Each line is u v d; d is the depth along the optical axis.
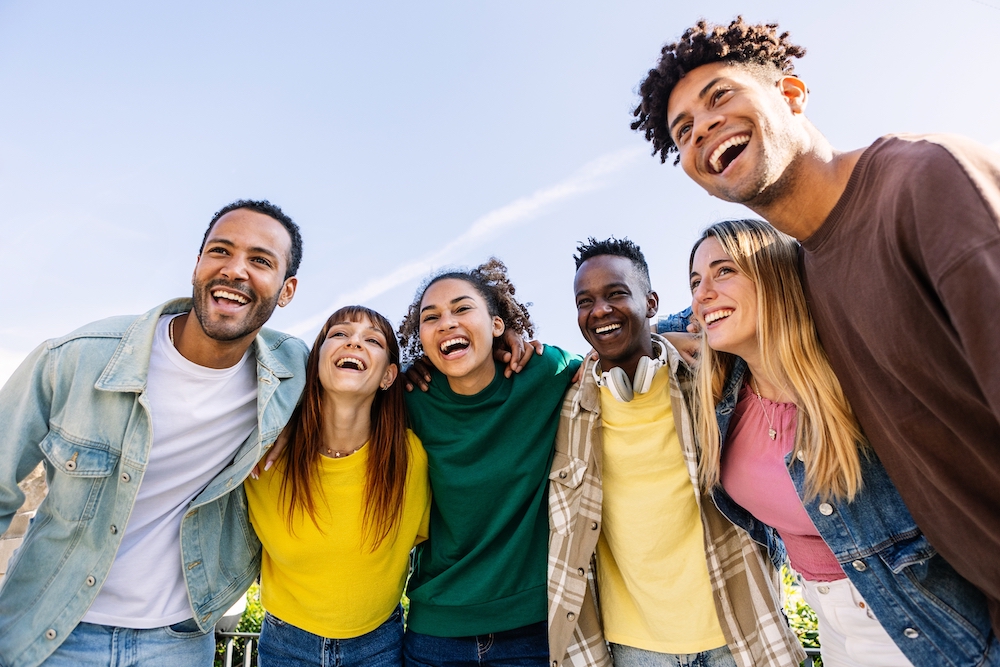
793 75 2.04
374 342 2.68
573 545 2.62
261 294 2.50
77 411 2.34
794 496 2.18
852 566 2.02
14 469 2.25
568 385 2.93
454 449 2.74
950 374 1.60
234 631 3.92
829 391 2.06
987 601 1.91
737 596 2.45
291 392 2.69
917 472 1.82
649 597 2.52
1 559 4.77
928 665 1.91
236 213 2.56
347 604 2.58
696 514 2.55
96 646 2.25
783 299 2.15
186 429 2.47
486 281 3.15
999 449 1.59
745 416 2.37
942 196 1.48
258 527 2.65
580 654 2.61
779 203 1.94
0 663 2.20
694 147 2.05
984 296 1.36
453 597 2.62
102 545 2.27
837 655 2.21
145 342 2.45
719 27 2.01
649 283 2.96
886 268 1.67
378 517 2.57
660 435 2.61
